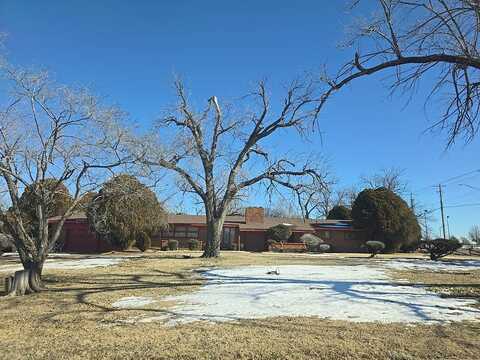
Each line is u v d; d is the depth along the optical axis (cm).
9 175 1489
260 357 707
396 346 741
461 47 1049
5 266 2473
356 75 1182
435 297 1227
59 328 944
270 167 2927
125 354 737
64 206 1702
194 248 4203
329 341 774
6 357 748
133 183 1695
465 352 709
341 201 7406
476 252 4216
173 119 2886
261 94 2839
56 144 1511
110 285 1585
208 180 2925
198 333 845
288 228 4462
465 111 1075
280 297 1241
